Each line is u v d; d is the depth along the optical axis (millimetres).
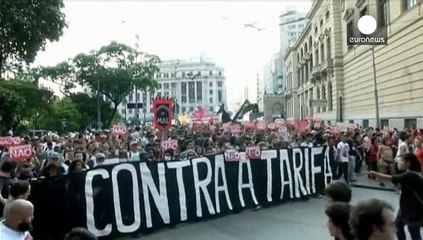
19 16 19047
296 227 9508
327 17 50281
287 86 101625
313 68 57812
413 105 25578
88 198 8336
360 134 21094
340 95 45125
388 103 30219
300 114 80938
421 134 14539
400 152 12805
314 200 12781
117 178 8789
